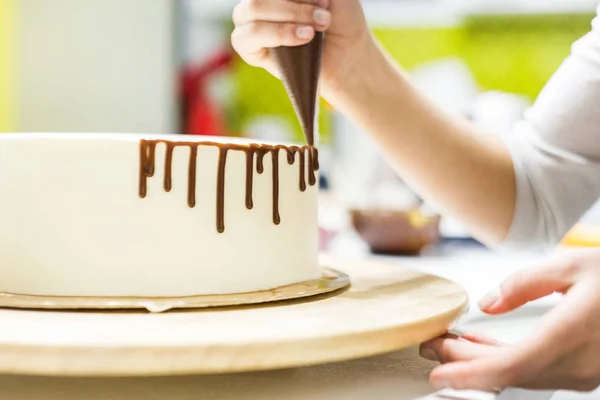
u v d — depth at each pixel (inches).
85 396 24.6
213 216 28.8
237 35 32.4
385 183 64.3
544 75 79.0
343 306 28.0
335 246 58.4
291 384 25.7
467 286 43.2
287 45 30.5
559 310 25.0
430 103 38.5
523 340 24.8
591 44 38.9
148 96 83.2
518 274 27.1
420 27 80.4
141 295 28.3
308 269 31.9
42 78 82.0
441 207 39.5
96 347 22.8
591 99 38.4
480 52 80.1
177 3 82.3
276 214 30.1
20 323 25.0
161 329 24.6
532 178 39.5
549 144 39.8
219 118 85.1
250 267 29.6
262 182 29.7
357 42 35.6
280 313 26.9
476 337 27.2
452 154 37.9
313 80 31.0
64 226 28.1
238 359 23.4
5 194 28.4
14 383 25.4
